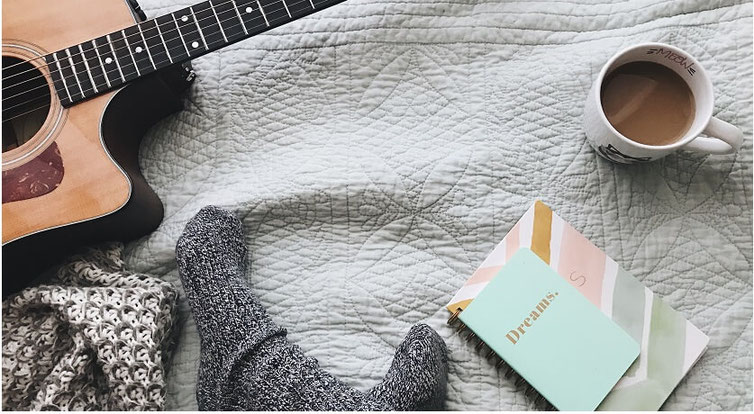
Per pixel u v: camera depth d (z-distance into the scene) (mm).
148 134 908
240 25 805
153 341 792
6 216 789
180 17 810
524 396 806
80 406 802
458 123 878
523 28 893
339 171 863
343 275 850
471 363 818
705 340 799
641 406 788
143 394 788
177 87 891
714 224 834
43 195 794
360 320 836
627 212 841
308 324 840
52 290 806
